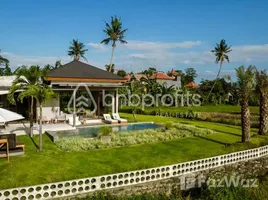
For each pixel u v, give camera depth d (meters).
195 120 31.98
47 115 24.73
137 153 14.52
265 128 21.06
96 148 15.68
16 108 26.03
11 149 13.61
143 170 11.16
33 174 10.66
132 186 10.83
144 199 10.14
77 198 9.73
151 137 18.73
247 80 17.25
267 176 14.30
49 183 9.51
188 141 18.25
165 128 23.09
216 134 21.27
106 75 28.45
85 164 12.25
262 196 11.31
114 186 10.47
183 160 13.23
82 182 10.20
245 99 17.50
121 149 15.42
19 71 15.30
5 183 9.64
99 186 10.26
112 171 11.39
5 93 23.09
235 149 15.38
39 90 14.12
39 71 15.41
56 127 21.38
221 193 10.73
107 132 18.23
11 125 22.38
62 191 9.62
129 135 19.20
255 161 15.32
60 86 24.20
